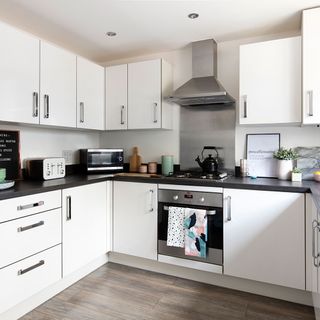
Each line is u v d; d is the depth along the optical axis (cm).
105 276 238
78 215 221
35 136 258
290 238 191
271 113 220
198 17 217
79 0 191
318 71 198
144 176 251
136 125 278
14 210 168
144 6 200
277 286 204
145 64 273
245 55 228
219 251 214
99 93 288
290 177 231
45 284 190
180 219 223
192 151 285
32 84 209
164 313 184
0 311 159
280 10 206
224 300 201
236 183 206
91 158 284
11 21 222
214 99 247
